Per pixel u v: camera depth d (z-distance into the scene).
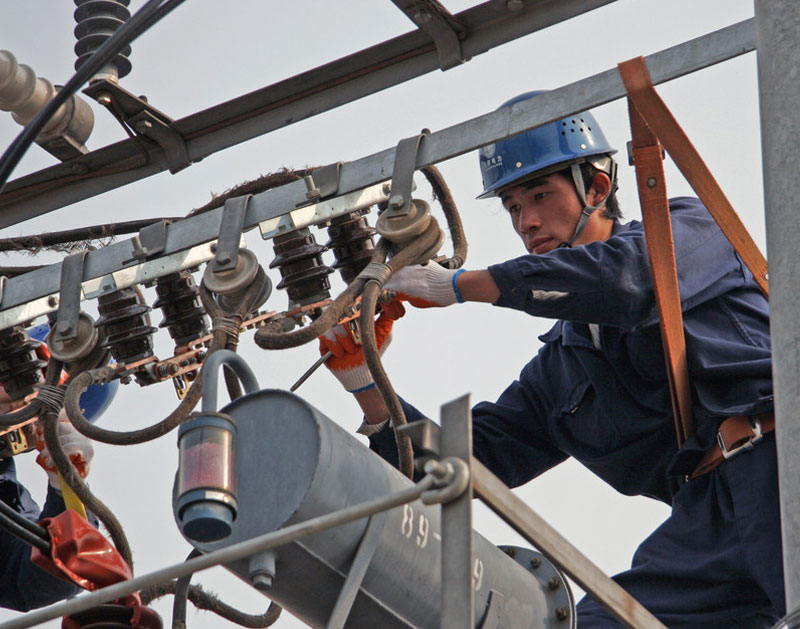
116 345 10.84
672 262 10.57
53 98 10.63
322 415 8.41
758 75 8.22
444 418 6.64
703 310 11.14
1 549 12.15
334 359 11.35
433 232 10.03
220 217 10.75
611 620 10.48
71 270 11.05
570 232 12.45
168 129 11.74
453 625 6.35
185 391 10.99
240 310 10.24
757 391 10.59
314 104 11.53
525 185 12.55
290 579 8.36
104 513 10.67
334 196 10.59
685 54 9.90
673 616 10.48
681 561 10.61
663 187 10.40
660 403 11.23
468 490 6.51
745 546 10.21
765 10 8.21
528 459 12.45
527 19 11.02
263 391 8.44
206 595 11.05
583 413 11.77
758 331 11.05
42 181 12.23
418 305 10.89
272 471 8.27
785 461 7.53
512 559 9.78
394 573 8.63
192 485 7.77
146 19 10.44
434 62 11.23
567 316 10.84
